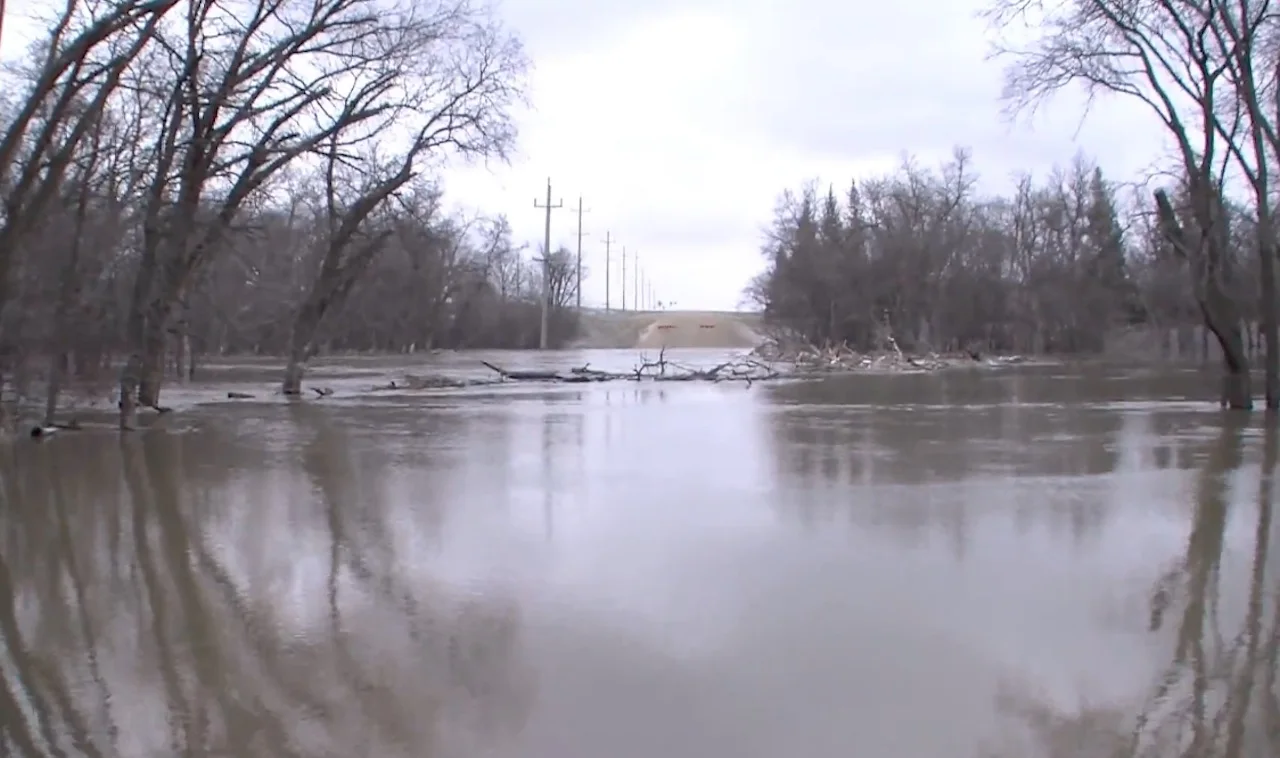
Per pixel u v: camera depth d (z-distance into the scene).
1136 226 69.31
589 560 8.40
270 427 20.28
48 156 18.14
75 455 15.59
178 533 9.62
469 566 8.21
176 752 4.79
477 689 5.49
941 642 6.26
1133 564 8.25
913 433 18.84
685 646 6.18
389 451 16.08
